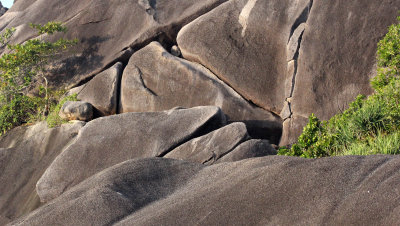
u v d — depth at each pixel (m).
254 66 16.64
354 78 15.19
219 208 5.21
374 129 10.07
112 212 6.15
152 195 6.74
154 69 17.66
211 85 16.80
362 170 4.83
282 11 16.55
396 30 13.48
